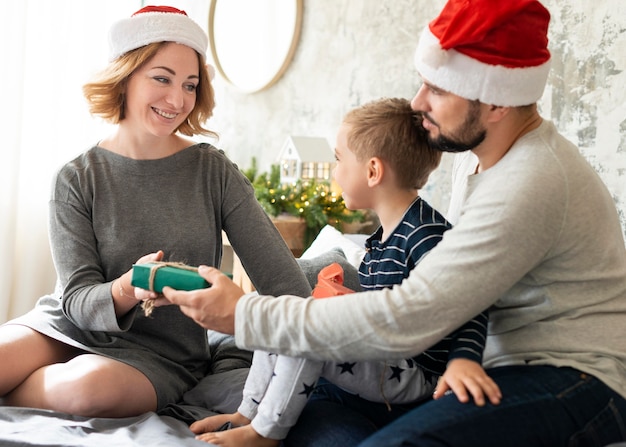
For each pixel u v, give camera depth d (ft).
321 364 4.60
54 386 5.36
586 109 7.72
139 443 4.70
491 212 4.07
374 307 4.03
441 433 3.74
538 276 4.34
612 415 4.08
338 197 10.46
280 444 4.88
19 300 11.61
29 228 11.62
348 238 9.14
